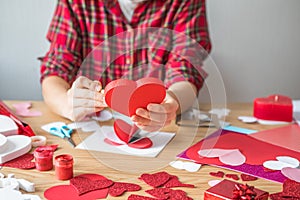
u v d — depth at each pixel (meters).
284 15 1.77
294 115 1.20
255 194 0.70
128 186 0.76
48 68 1.27
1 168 0.83
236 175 0.82
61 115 1.12
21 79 1.74
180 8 1.32
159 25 1.34
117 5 1.33
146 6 1.33
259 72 1.81
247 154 0.92
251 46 1.78
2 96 1.75
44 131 1.02
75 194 0.74
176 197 0.73
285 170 0.84
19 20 1.68
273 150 0.94
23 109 1.19
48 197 0.72
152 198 0.73
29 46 1.71
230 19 1.75
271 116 1.16
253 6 1.75
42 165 0.82
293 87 1.84
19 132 0.99
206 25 1.37
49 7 1.68
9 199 0.70
